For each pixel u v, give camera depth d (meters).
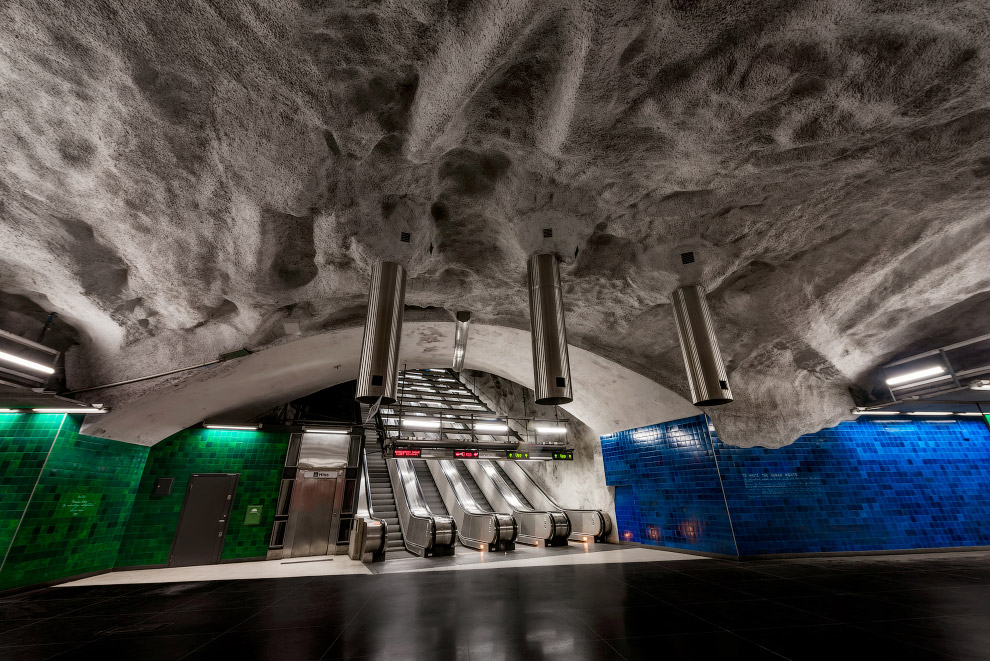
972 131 3.27
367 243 4.19
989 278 5.23
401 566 7.02
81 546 6.34
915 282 5.34
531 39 2.62
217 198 3.76
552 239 4.53
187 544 7.78
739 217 4.43
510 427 14.24
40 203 3.72
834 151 3.46
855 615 3.72
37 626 3.76
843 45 2.61
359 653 2.97
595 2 2.30
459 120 3.18
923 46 2.59
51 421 5.83
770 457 7.82
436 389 18.97
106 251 4.34
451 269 5.50
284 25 2.42
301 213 3.93
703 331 4.87
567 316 6.67
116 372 5.88
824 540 7.32
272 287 4.93
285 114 3.07
